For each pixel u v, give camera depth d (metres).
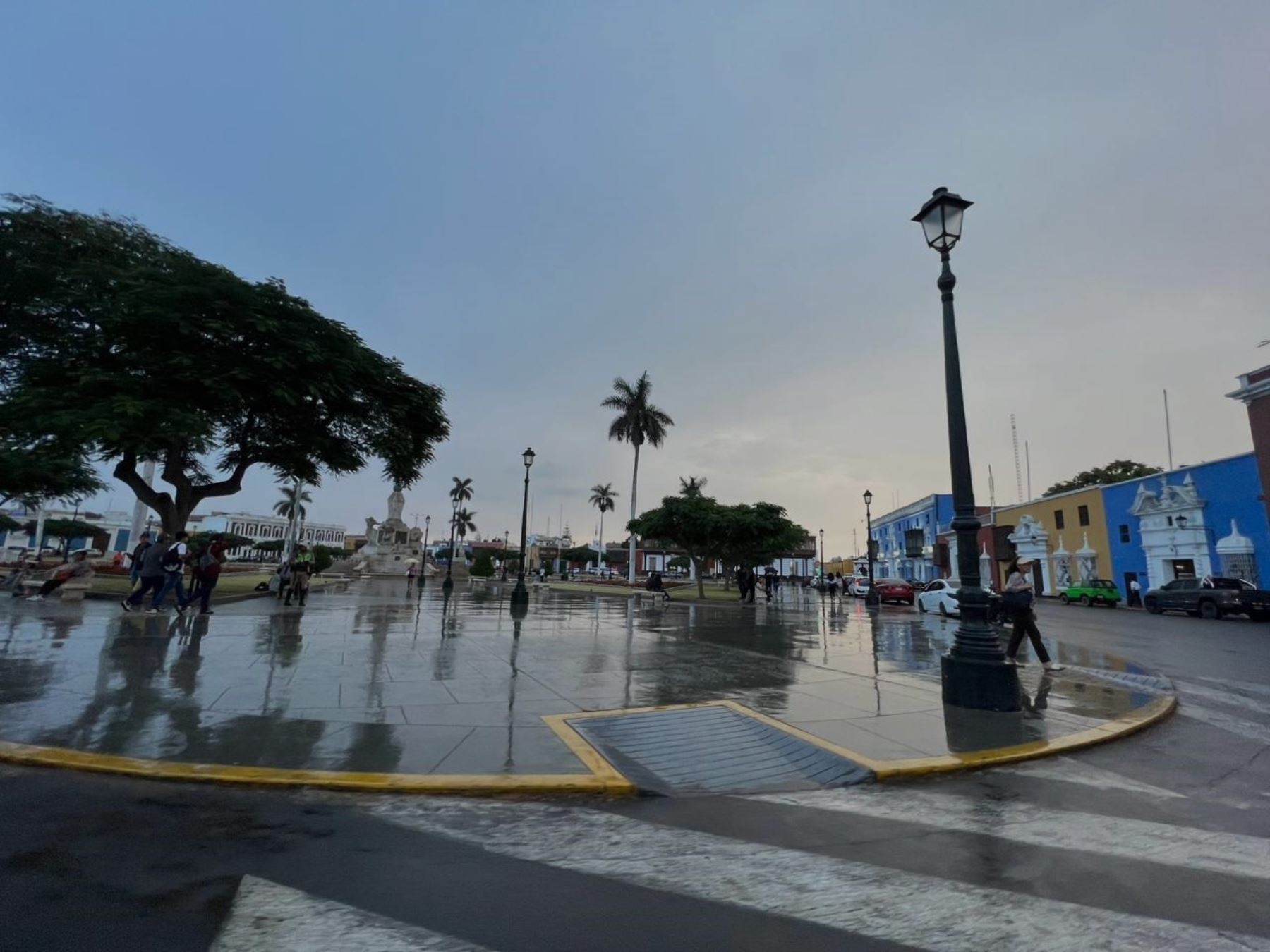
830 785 4.93
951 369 7.92
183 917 2.78
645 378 52.50
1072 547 42.00
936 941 2.74
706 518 33.97
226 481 21.75
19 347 20.55
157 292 17.38
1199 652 14.48
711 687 8.16
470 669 8.93
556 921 2.86
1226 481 31.12
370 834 3.79
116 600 17.73
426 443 25.80
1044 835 3.98
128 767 4.64
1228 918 2.96
